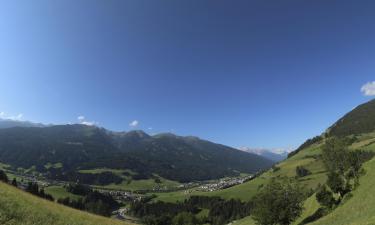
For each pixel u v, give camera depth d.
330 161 96.56
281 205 89.88
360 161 90.69
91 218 48.03
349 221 62.38
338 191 88.75
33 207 36.56
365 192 72.19
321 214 89.38
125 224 56.53
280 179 96.19
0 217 29.61
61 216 38.91
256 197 95.81
